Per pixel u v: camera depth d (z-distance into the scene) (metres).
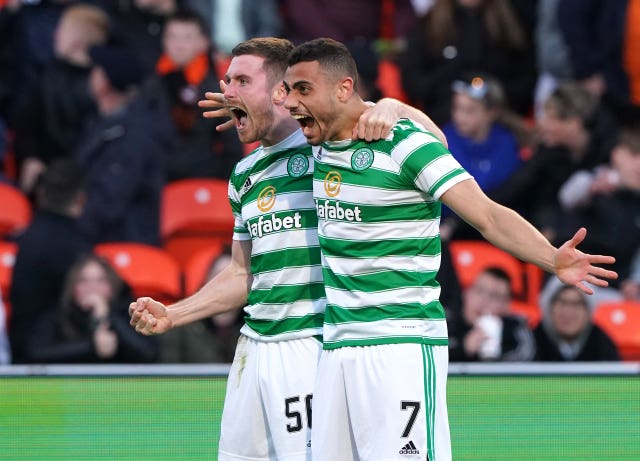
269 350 19.12
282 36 42.16
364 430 17.62
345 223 17.61
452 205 17.09
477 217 16.95
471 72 39.56
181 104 37.72
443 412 17.84
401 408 17.33
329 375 17.88
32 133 39.31
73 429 26.97
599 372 27.52
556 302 32.56
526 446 26.59
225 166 37.91
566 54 40.84
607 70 40.91
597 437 26.89
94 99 38.62
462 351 32.78
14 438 26.80
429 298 17.70
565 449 26.64
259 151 19.30
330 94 17.38
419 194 17.47
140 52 39.69
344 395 17.84
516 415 27.25
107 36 39.50
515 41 40.38
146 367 28.28
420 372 17.39
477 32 39.91
